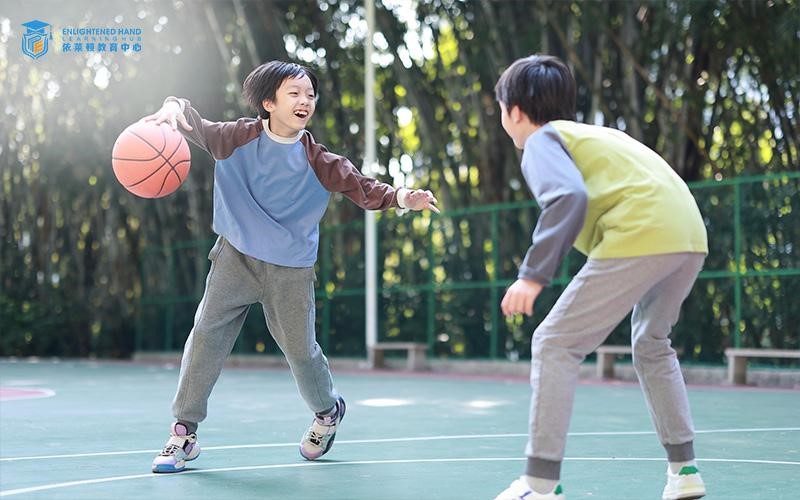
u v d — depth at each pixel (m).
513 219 14.41
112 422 6.71
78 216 21.62
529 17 15.16
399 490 3.91
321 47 17.50
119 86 19.53
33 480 4.14
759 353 11.29
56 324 21.70
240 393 9.67
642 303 3.41
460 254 14.88
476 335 14.51
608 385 11.35
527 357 13.82
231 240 4.38
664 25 13.40
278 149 4.34
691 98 13.56
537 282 3.03
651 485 4.02
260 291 4.44
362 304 16.08
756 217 11.73
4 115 21.22
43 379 12.55
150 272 20.67
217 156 4.37
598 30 14.50
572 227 3.02
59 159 20.88
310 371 4.58
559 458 3.15
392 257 15.73
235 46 18.08
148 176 4.26
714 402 8.64
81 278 21.95
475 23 15.41
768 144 13.36
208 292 4.44
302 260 4.42
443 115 16.27
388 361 15.62
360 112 17.34
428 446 5.36
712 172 13.88
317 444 4.76
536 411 3.16
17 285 22.31
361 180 4.42
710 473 4.34
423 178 16.77
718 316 12.20
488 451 5.14
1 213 22.08
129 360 21.03
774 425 6.55
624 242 3.13
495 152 15.60
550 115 3.35
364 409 7.82
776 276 11.54
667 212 3.16
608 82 14.65
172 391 10.04
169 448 4.41
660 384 3.41
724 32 13.10
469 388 10.61
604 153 3.23
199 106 18.62
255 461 4.74
